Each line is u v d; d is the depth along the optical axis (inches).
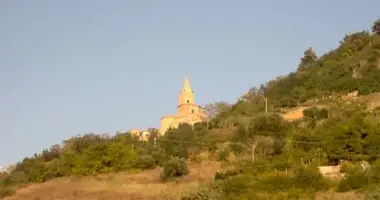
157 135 4507.9
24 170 3639.3
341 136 2524.6
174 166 2950.3
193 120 5000.0
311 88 4672.7
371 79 4170.8
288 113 4025.6
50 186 3093.0
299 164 2415.1
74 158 3599.9
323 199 1911.9
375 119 2773.1
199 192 2214.6
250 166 2613.2
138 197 2474.2
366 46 5004.9
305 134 2795.3
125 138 4013.3
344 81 4377.5
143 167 3403.1
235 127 4057.6
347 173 2166.6
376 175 2012.8
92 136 4097.0
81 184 3034.0
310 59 5541.3
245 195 2095.2
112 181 3051.2
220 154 3267.7
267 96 4938.5
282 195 2020.2
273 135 3275.1
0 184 3395.7
